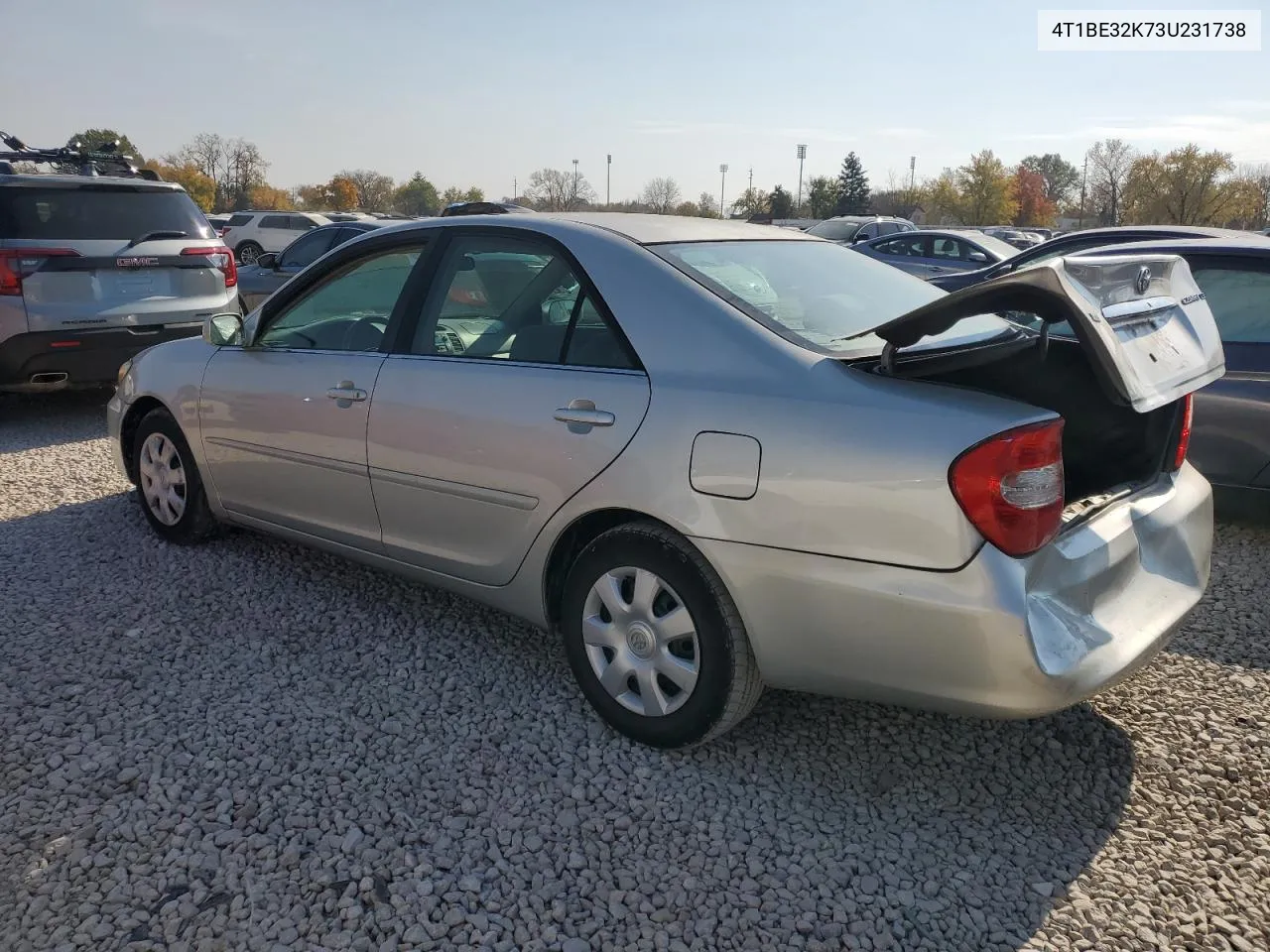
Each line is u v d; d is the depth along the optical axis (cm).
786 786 287
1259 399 477
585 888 245
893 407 251
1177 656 368
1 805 271
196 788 281
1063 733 316
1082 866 255
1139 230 638
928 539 241
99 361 714
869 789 287
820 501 254
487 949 225
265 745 303
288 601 407
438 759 297
